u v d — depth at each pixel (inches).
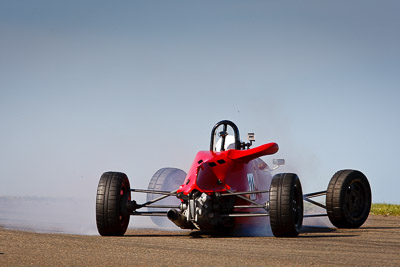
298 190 1071.6
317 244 929.5
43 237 931.3
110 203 1066.1
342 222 1284.4
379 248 888.3
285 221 1021.2
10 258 706.8
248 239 1011.3
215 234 1160.8
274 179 1051.9
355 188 1326.3
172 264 690.8
